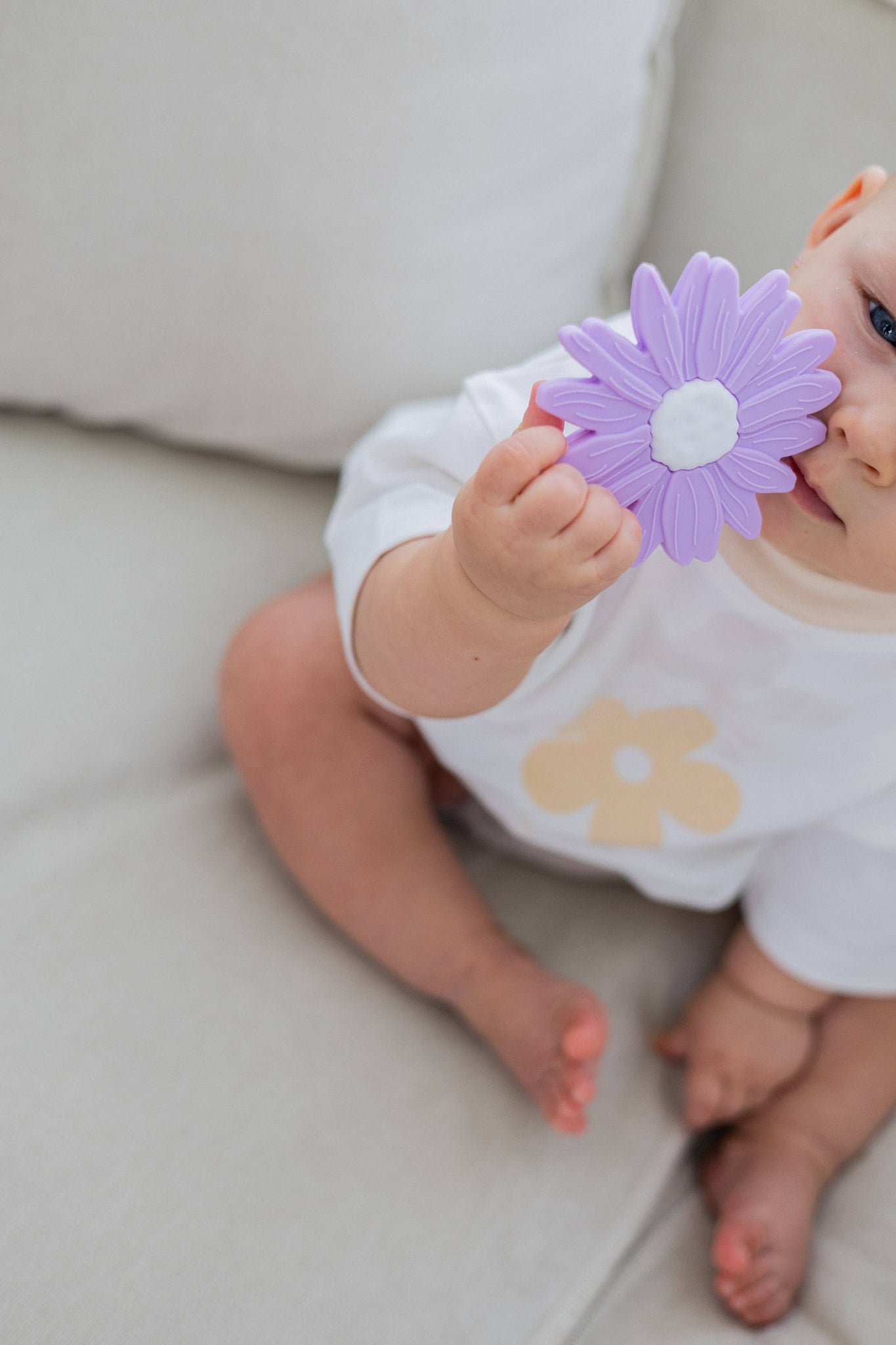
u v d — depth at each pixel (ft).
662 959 3.29
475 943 3.09
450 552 2.52
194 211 3.21
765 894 3.25
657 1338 2.81
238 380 3.40
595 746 3.07
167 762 3.26
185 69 3.13
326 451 3.52
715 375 2.40
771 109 3.34
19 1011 2.87
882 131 3.26
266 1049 2.93
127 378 3.43
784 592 2.83
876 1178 3.06
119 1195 2.72
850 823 3.11
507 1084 3.03
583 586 2.40
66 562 3.37
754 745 3.02
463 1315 2.74
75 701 3.21
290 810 3.11
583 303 3.48
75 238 3.24
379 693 2.87
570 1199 2.91
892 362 2.53
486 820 3.37
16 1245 2.65
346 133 3.17
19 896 3.00
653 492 2.45
